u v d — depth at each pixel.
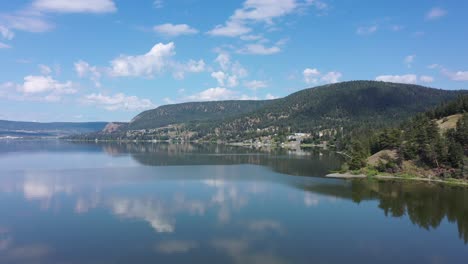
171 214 82.88
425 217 83.38
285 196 102.44
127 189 111.06
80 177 135.62
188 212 84.62
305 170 160.00
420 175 135.38
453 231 74.12
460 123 147.75
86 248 63.09
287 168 167.25
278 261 58.53
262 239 67.75
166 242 65.81
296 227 74.88
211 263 57.53
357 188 115.38
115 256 59.97
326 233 71.62
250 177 137.00
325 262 58.41
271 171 155.88
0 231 71.31
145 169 161.75
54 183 121.81
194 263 57.50
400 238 69.69
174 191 108.12
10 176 138.50
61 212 84.19
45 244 64.81
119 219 79.06
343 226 76.06
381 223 78.56
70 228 73.00
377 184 123.19
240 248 63.47
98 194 103.56
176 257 59.62
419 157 143.88
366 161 153.62
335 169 163.88
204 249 62.84
